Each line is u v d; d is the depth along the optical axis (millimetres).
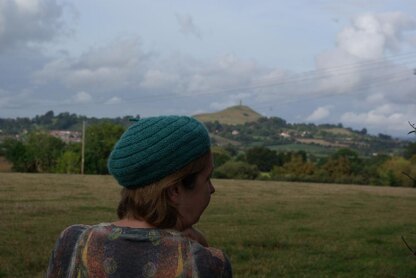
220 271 1742
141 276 1721
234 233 15836
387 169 61844
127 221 1838
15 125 151125
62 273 1841
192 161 1814
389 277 11086
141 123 1841
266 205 26422
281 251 13383
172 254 1736
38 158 81812
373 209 26672
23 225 15602
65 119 152750
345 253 13422
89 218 18219
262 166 81188
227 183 47188
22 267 10234
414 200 33656
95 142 78312
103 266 1761
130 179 1787
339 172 69625
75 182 38344
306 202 29406
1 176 44500
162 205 1786
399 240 15523
